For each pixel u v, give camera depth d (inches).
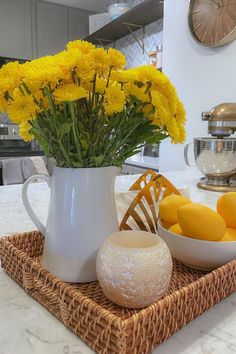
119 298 16.8
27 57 122.5
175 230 22.8
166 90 18.2
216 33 61.7
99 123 18.3
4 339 16.4
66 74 15.9
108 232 20.7
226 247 20.8
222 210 23.2
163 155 81.5
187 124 72.2
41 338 16.5
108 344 14.7
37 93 16.5
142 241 19.0
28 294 20.7
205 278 18.5
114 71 17.4
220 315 18.8
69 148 18.8
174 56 73.9
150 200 26.9
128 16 96.4
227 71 61.4
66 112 17.6
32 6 120.6
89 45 17.1
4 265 23.9
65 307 17.2
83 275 20.4
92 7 129.6
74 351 15.6
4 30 116.7
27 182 23.3
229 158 50.6
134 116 18.8
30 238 25.8
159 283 16.8
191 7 66.6
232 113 49.3
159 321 15.6
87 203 20.0
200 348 16.0
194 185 54.7
